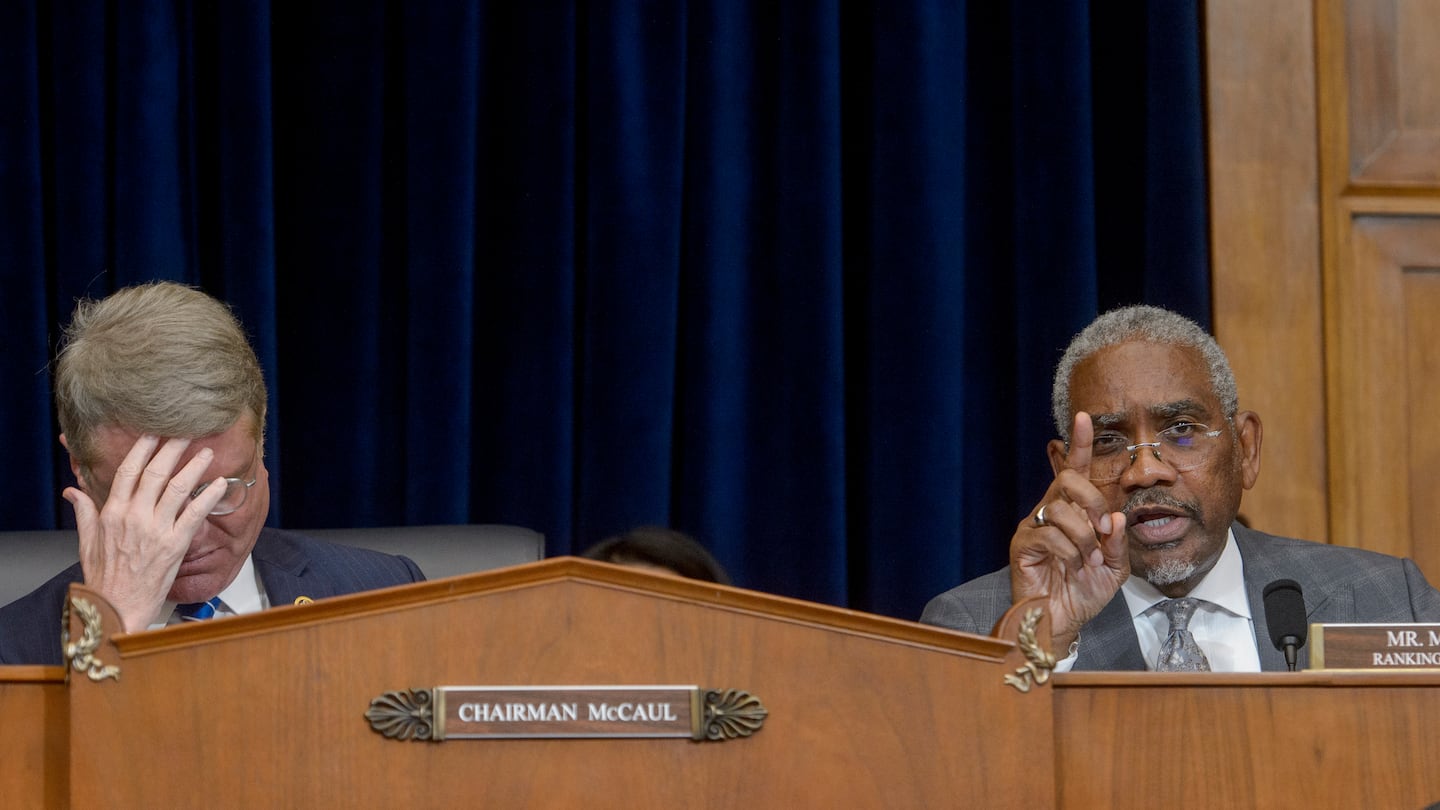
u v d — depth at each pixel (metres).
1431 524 6.89
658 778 2.30
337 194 6.63
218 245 6.53
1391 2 7.03
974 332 7.04
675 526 6.77
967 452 6.98
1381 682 2.49
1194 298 6.85
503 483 6.63
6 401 6.38
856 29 7.08
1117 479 4.51
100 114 6.52
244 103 6.41
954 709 2.37
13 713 2.36
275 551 4.43
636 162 6.63
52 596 4.10
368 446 6.58
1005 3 7.08
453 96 6.53
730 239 6.74
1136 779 2.46
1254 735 2.47
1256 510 6.85
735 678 2.33
